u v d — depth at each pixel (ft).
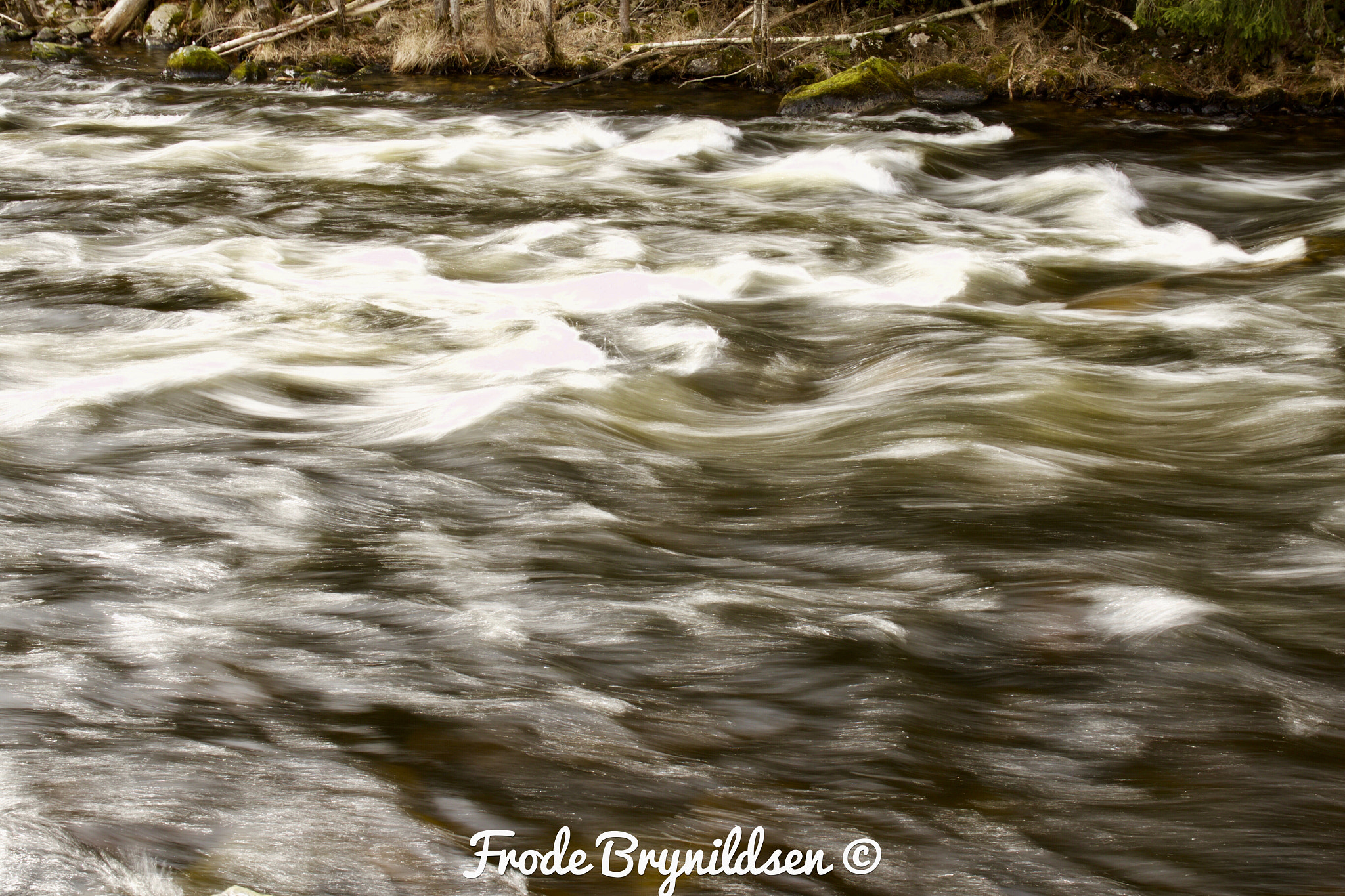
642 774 10.00
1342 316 24.57
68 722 10.27
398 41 64.03
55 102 52.75
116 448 17.12
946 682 11.63
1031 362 21.85
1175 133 48.75
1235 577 13.93
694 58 59.26
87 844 8.68
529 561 13.93
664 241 31.45
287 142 44.75
